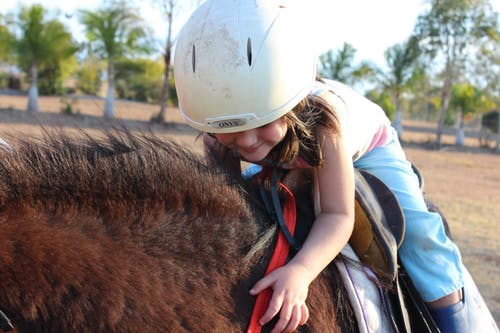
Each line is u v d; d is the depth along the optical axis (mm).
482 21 29953
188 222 1504
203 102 1501
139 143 1581
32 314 1240
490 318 2156
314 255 1585
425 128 43219
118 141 1562
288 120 1586
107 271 1327
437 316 1991
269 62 1473
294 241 1659
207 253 1481
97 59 30359
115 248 1375
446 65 29922
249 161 1739
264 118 1504
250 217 1623
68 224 1378
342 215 1667
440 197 12227
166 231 1463
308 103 1670
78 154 1469
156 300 1344
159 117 25562
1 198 1335
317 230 1646
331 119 1681
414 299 1979
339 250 1651
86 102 32125
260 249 1590
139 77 34438
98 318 1280
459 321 1973
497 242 7785
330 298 1680
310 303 1604
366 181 1894
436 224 1983
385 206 1877
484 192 13547
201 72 1489
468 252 7180
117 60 27109
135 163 1504
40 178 1398
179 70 1563
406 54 30094
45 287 1264
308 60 1566
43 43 25391
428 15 29844
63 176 1424
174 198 1514
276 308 1472
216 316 1404
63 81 37000
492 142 34719
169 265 1409
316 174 1719
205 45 1488
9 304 1231
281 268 1540
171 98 35844
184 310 1365
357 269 1756
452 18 29656
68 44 27000
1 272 1241
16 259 1266
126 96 37875
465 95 32188
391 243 1788
